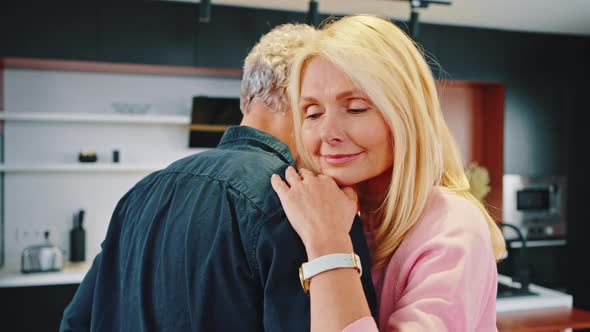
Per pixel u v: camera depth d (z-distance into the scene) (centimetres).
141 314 90
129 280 96
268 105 107
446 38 425
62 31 359
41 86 398
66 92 402
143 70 392
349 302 75
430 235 88
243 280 81
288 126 109
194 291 83
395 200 91
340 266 77
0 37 351
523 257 311
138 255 94
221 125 408
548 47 454
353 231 85
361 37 86
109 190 417
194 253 85
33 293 344
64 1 359
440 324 78
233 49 385
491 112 457
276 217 82
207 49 381
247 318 81
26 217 401
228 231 83
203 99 399
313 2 347
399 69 87
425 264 84
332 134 86
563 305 294
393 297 91
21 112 394
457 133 458
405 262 88
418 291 82
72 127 406
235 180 87
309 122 90
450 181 100
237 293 81
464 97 459
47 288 347
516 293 304
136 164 402
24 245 400
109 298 105
